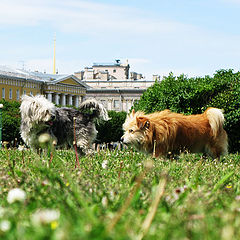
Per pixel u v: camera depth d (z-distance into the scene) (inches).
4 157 276.1
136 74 4613.7
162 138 326.6
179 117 341.4
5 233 67.2
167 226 73.2
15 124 1712.6
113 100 3971.5
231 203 108.6
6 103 1884.8
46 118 324.5
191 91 898.1
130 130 328.8
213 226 77.0
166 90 923.4
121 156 306.7
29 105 327.3
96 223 73.3
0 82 2851.9
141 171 181.9
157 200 74.5
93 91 4001.0
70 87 3570.4
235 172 210.2
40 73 3469.5
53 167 193.2
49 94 3307.1
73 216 84.6
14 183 133.5
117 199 108.3
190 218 80.7
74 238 59.3
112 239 63.7
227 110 857.5
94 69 4820.4
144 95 1000.9
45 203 102.5
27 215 87.9
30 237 64.6
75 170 178.7
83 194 118.6
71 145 370.3
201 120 352.5
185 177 171.6
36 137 331.3
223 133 361.1
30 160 216.2
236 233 70.0
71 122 364.5
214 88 903.1
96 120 387.2
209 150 355.9
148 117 335.6
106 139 2091.5
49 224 68.1
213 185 145.6
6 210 89.7
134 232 73.5
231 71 942.4
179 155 342.3
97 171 185.9
